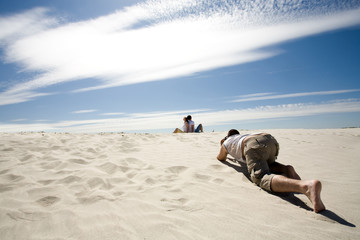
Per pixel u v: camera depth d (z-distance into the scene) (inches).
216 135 290.4
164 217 72.7
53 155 156.8
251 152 106.9
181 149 194.2
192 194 92.7
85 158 153.0
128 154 169.9
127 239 60.4
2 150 166.9
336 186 103.3
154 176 115.9
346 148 189.9
